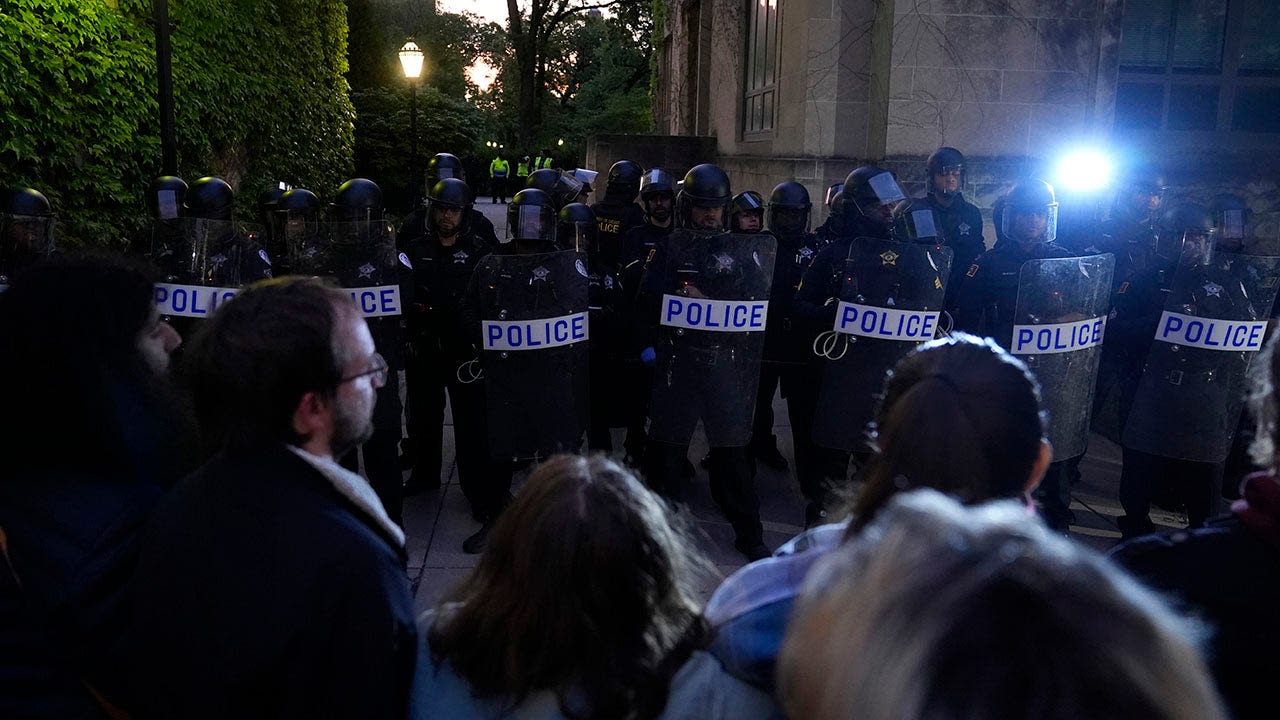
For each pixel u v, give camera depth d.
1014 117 8.46
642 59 46.12
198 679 1.41
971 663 0.60
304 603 1.41
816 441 4.64
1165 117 8.49
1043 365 4.49
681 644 1.38
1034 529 0.70
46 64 7.14
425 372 5.28
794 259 5.43
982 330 4.88
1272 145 8.49
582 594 1.33
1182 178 8.34
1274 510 1.39
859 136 9.14
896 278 4.48
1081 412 4.59
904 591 0.65
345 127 16.52
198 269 4.38
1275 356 1.51
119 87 8.02
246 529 1.46
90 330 1.57
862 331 4.51
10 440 1.53
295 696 1.42
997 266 4.80
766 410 5.94
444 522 5.13
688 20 15.34
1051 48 8.40
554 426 4.52
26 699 1.43
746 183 10.88
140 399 1.60
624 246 5.48
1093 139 8.45
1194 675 0.62
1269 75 8.45
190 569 1.45
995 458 1.39
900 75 8.37
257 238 4.58
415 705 1.45
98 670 1.46
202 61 9.91
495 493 4.85
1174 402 4.50
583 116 46.56
